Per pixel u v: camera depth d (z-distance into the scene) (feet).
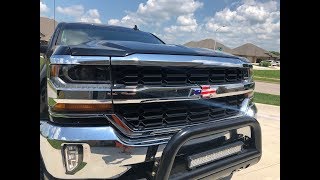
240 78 9.75
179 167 7.59
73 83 6.63
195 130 7.50
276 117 24.79
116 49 7.16
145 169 7.19
